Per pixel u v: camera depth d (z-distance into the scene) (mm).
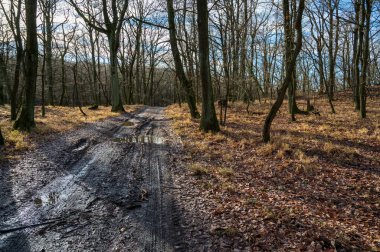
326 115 19406
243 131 13836
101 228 5117
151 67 48562
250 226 5102
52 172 8070
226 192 6750
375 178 7500
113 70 25734
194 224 5227
